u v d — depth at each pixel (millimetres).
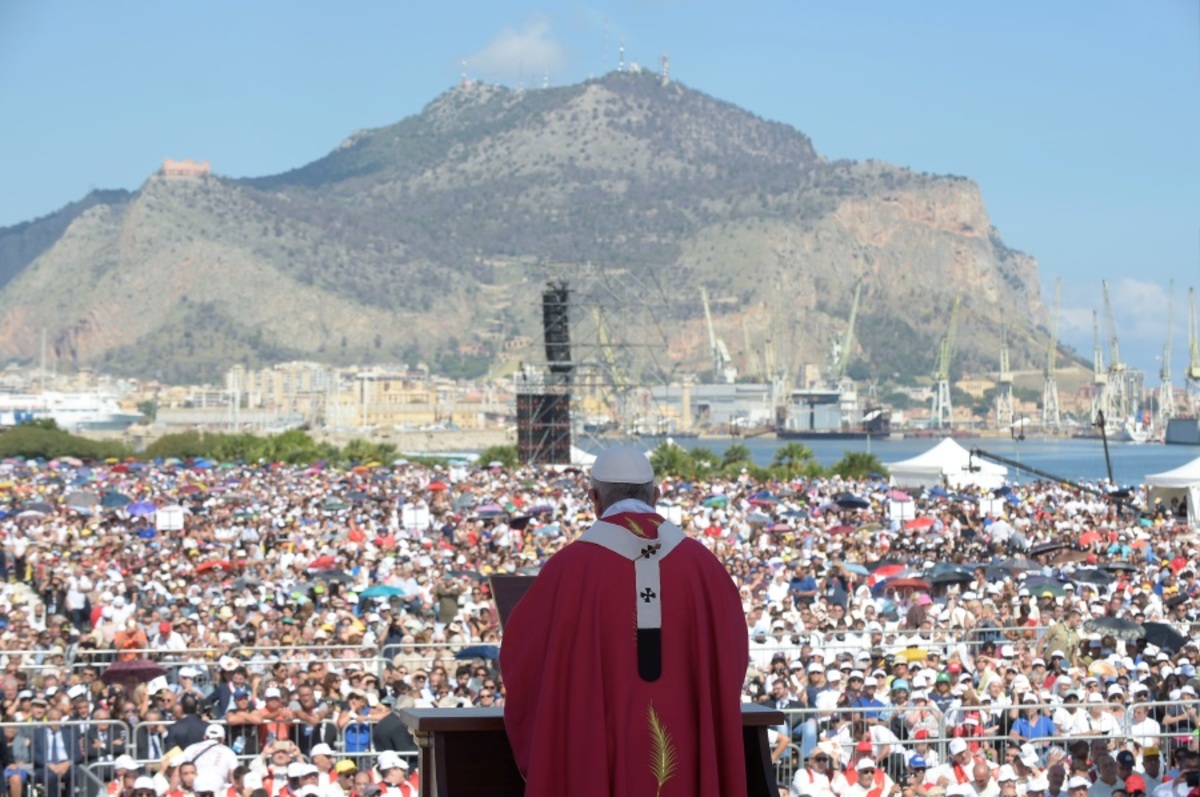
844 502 75750
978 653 34938
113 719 26062
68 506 75688
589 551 7656
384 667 32219
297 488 93688
